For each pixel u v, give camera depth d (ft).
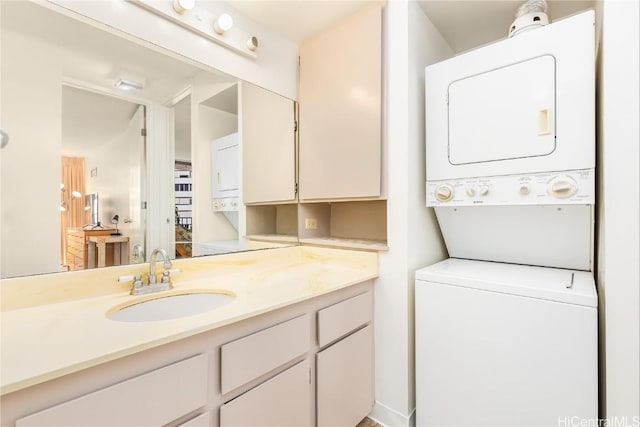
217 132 5.83
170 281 4.69
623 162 3.25
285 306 4.09
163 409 2.94
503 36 6.69
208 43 5.43
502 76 4.72
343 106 6.22
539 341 4.09
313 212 7.62
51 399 2.38
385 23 5.74
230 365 3.47
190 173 5.47
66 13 3.97
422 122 5.87
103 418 2.58
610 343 3.34
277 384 4.00
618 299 3.29
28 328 3.10
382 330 5.79
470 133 5.04
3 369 2.30
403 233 5.49
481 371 4.57
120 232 4.58
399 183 5.53
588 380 3.76
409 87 5.46
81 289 4.09
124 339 2.82
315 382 4.61
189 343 3.19
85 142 4.23
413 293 5.57
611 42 3.31
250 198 6.42
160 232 5.04
